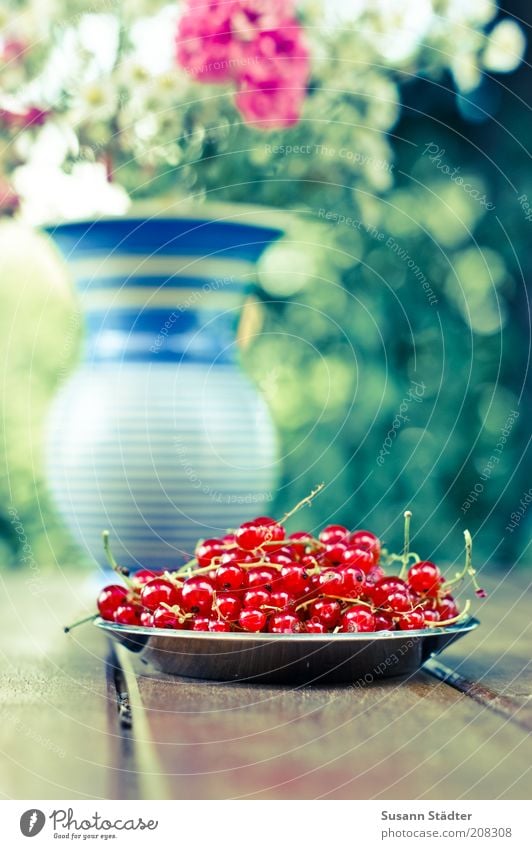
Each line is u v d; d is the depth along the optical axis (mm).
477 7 1283
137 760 600
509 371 1339
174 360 888
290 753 604
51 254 1292
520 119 1313
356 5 1222
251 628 677
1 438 1257
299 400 1291
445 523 1315
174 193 1144
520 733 622
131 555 891
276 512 1275
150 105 1107
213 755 602
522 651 741
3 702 658
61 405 903
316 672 670
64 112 1123
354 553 691
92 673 701
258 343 1273
